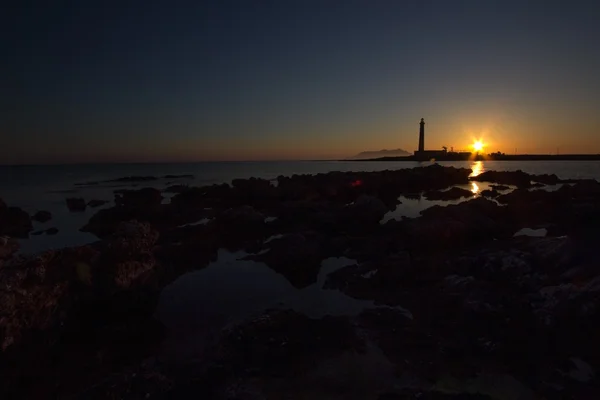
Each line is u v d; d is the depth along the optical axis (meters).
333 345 8.31
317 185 32.84
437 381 7.06
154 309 10.54
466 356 7.80
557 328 8.46
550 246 13.08
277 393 6.81
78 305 9.56
